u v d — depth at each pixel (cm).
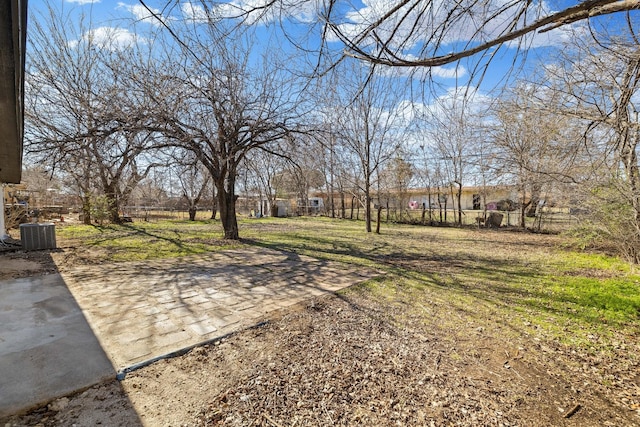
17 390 217
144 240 1018
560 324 367
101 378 235
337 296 459
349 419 200
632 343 320
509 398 227
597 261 739
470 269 659
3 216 966
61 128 830
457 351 297
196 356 275
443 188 1934
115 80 779
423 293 483
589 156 575
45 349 279
